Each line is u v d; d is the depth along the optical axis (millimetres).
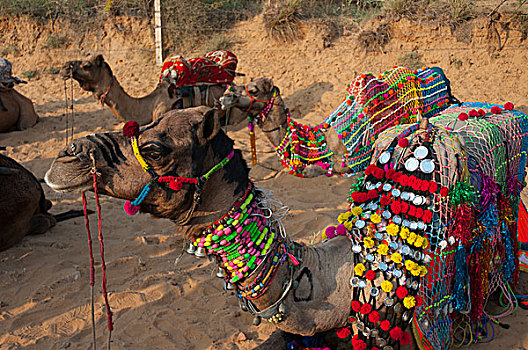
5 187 5648
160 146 2719
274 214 3205
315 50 12797
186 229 2996
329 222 6543
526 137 4504
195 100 8820
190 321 4594
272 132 6316
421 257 3246
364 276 3217
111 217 6992
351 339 3352
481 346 4102
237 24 13969
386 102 6055
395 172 3359
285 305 3141
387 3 12969
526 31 11852
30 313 4738
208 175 2852
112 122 11062
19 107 10758
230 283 3186
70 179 2688
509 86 11398
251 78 12312
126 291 5070
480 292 3797
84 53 14242
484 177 3781
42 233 6387
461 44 12164
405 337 3258
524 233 5363
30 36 14797
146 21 14172
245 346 4223
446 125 4215
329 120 6242
